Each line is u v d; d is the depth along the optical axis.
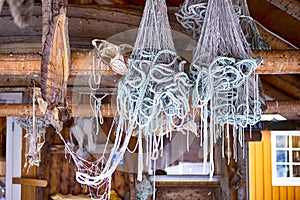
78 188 5.57
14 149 5.31
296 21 3.71
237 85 2.22
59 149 5.43
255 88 2.45
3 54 2.37
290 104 3.65
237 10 2.64
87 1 4.86
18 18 1.04
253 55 2.35
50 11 2.13
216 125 2.70
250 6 3.92
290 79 4.89
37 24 3.80
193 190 6.05
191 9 2.59
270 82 5.19
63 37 2.18
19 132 5.30
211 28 2.29
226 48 2.28
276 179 7.24
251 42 2.66
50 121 2.31
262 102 2.69
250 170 7.29
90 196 5.30
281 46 4.24
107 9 3.87
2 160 5.36
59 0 2.14
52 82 2.19
